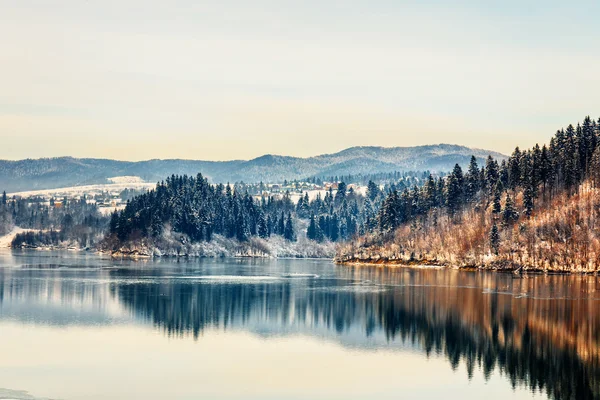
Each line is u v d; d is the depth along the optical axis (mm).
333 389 95938
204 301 178750
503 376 102312
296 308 165750
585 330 132500
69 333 131500
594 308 157375
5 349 116750
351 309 163125
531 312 153000
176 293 197375
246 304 173125
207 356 114250
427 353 116562
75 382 97500
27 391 92938
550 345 120938
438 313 154500
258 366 108062
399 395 93688
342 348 120688
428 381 99938
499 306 161750
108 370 104250
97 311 158875
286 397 92562
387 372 104875
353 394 93938
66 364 107375
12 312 155250
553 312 152625
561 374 103000
